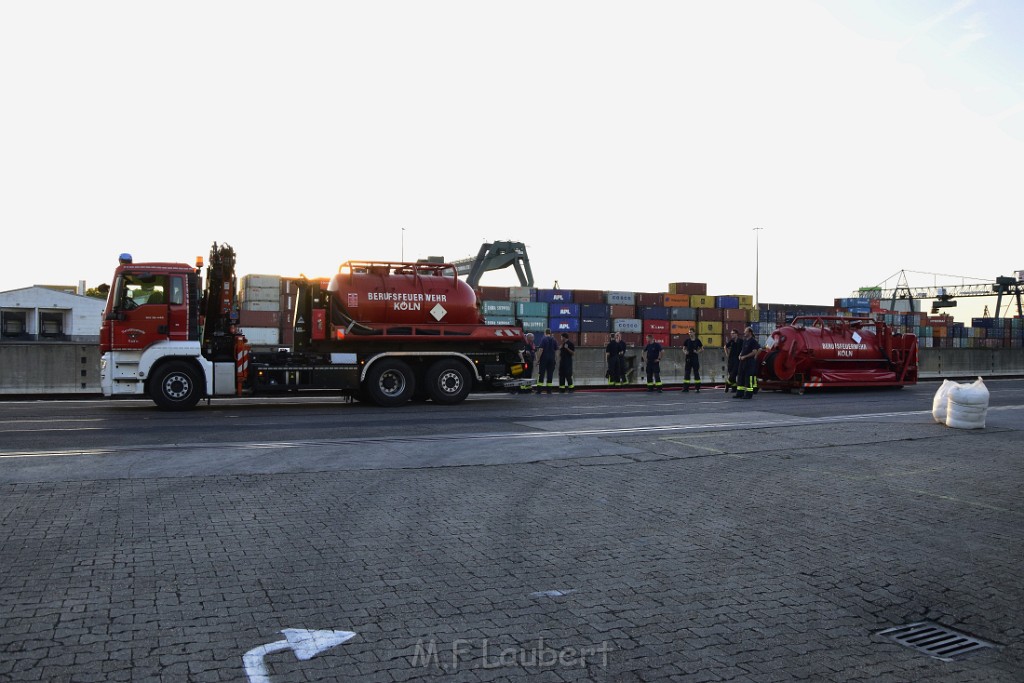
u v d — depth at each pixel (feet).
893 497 25.77
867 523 22.39
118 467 28.91
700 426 43.75
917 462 32.42
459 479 27.96
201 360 52.06
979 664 13.30
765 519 22.74
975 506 24.56
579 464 31.22
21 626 13.96
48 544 18.97
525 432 40.78
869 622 15.10
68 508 22.54
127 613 14.67
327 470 29.14
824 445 36.83
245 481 26.84
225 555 18.39
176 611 14.83
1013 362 118.21
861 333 76.38
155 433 39.37
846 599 16.30
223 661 12.69
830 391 75.10
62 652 12.89
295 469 29.19
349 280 56.29
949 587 17.10
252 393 53.57
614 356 79.66
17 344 66.08
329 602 15.51
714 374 92.79
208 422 44.93
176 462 30.12
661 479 28.50
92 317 202.28
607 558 18.79
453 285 58.80
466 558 18.61
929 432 41.50
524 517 22.67
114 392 50.93
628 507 24.06
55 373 67.00
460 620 14.73
